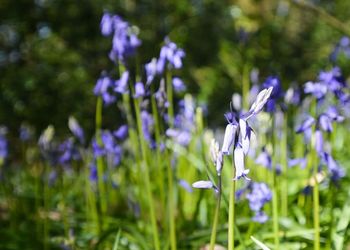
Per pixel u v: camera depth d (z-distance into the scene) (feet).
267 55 8.50
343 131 4.26
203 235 2.77
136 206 3.21
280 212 2.89
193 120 3.39
